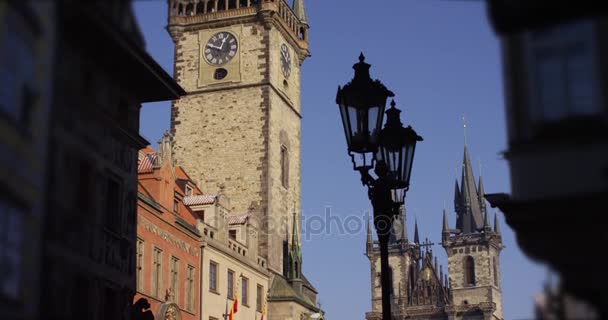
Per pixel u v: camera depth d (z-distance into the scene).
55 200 12.73
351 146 18.70
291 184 89.88
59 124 12.98
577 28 9.80
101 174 21.44
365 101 18.67
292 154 91.25
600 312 9.47
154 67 21.22
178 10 89.56
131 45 15.00
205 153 85.94
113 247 23.70
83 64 14.49
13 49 10.48
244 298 72.75
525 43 10.14
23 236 10.71
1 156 10.20
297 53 95.50
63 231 13.51
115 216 23.73
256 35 87.19
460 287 185.75
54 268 12.83
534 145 10.05
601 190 9.70
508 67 10.24
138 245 52.38
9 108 10.38
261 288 77.44
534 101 10.05
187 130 86.81
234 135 85.62
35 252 11.06
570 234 9.81
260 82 86.12
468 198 191.62
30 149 11.02
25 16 10.80
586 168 9.77
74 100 14.02
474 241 187.25
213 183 84.88
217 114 86.62
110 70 16.92
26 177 10.85
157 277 55.38
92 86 15.37
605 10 9.63
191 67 88.38
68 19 12.75
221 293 66.88
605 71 9.59
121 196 23.98
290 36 92.06
